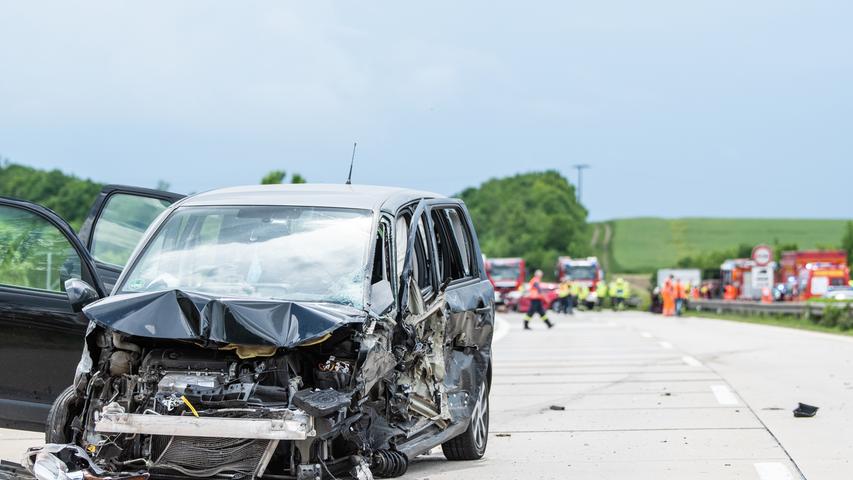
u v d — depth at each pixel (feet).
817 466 44.47
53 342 43.47
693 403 66.44
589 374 87.04
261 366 33.19
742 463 45.57
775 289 306.76
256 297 35.86
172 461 33.24
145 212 51.88
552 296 305.12
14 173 497.87
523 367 95.14
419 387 41.75
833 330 164.14
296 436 31.65
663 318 244.42
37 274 44.34
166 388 33.01
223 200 40.19
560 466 45.80
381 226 39.11
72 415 35.17
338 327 32.94
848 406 63.77
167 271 37.47
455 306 43.88
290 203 39.70
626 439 53.06
